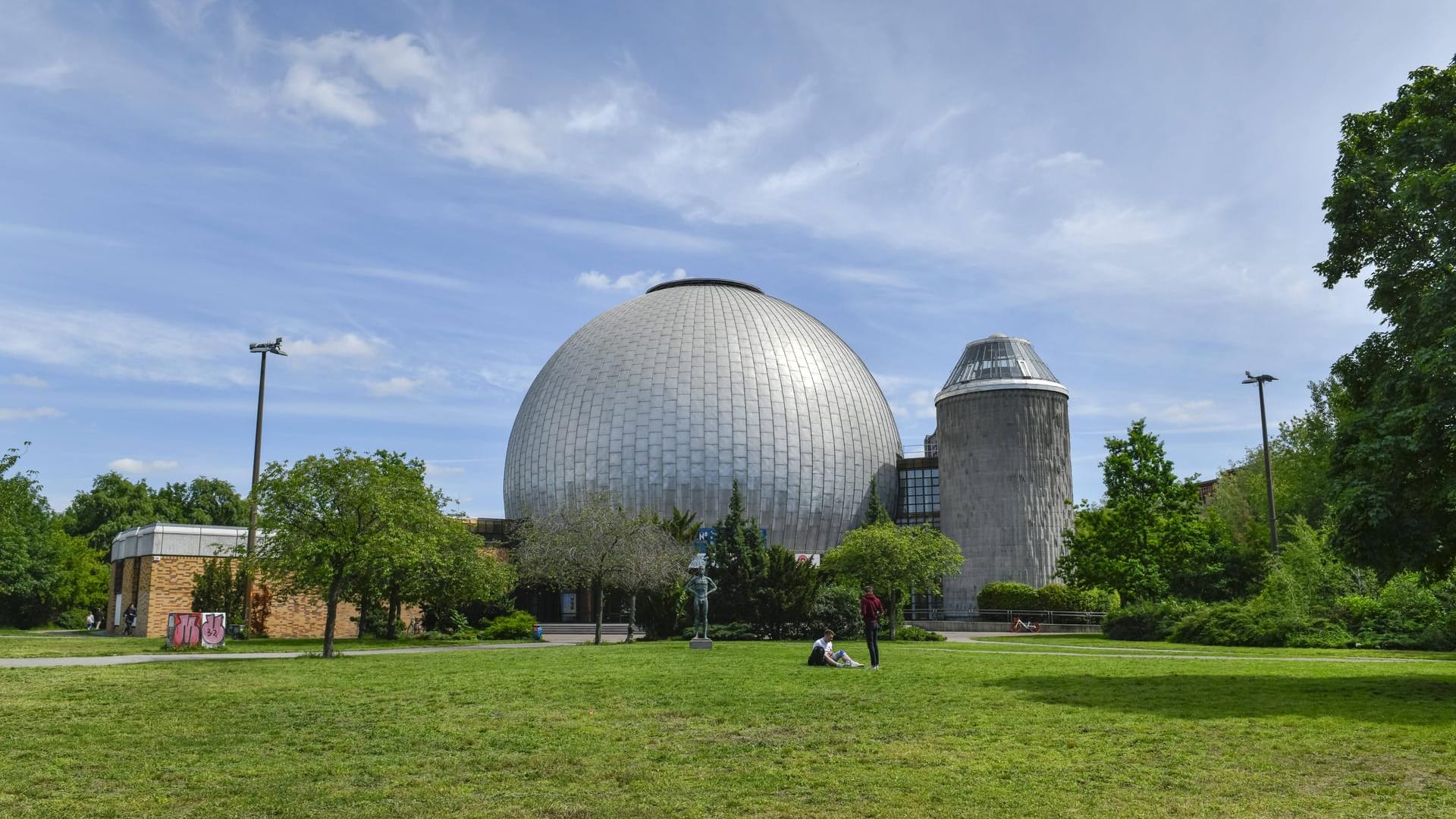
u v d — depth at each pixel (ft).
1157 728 41.63
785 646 109.40
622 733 40.91
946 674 66.23
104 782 31.99
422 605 147.02
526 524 181.98
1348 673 69.41
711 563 143.95
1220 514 210.18
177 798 29.84
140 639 124.98
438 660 81.87
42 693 55.21
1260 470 222.69
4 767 34.24
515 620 147.64
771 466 220.64
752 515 218.59
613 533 135.33
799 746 37.88
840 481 228.84
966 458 221.25
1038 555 213.66
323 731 41.73
